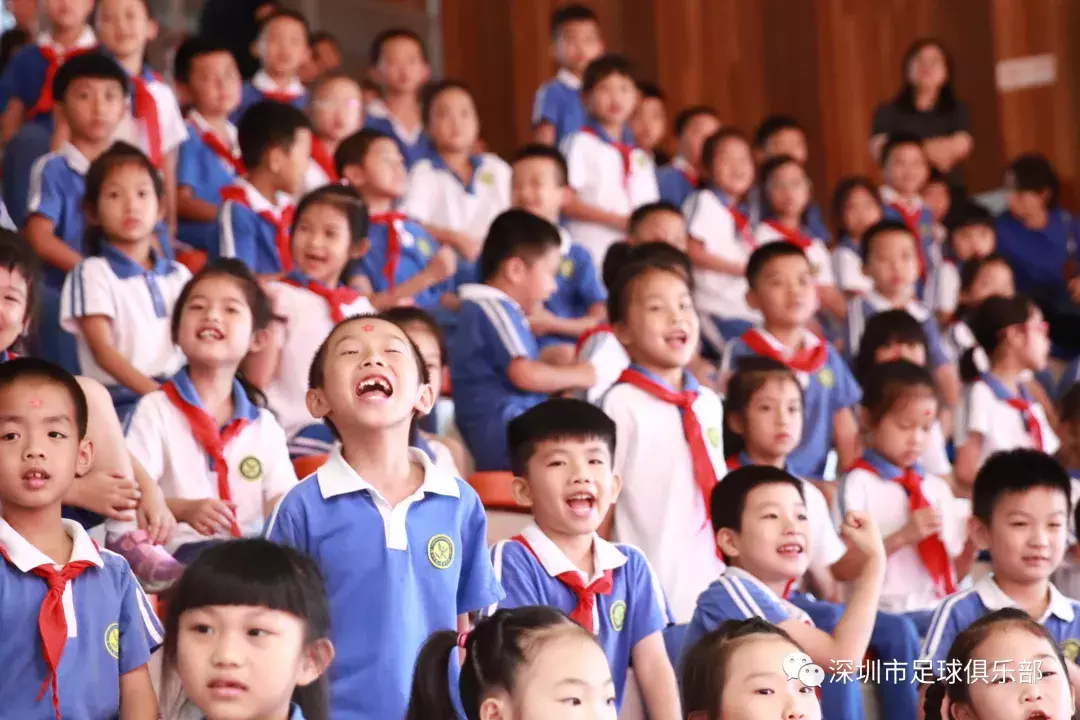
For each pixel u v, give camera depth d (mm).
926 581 8430
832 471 9734
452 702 5254
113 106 10008
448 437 9531
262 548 4754
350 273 10516
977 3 17375
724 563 7945
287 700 4695
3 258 6855
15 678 5309
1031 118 17000
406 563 5664
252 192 10281
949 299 13938
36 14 14289
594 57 14461
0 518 5527
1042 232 15016
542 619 4934
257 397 7766
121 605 5562
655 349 8102
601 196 13281
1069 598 8195
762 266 9750
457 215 12531
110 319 8469
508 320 9281
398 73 13484
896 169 14711
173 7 16109
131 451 7074
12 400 5469
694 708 5602
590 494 6523
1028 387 11312
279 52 13305
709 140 13336
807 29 18156
